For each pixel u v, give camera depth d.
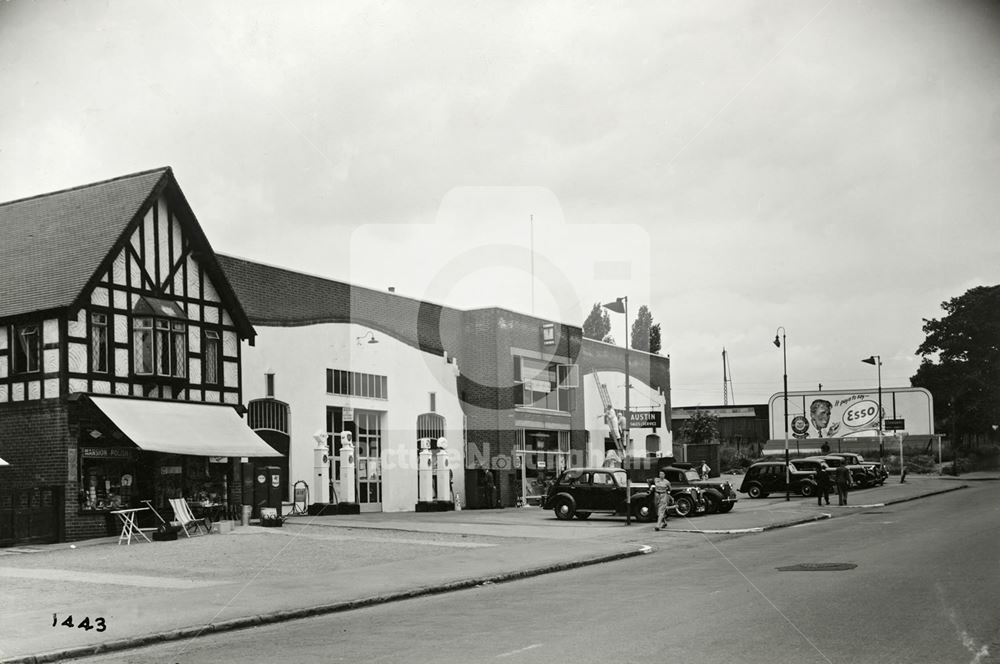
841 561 16.69
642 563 18.44
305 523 27.11
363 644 10.30
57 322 24.11
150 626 11.67
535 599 13.55
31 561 19.28
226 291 28.31
